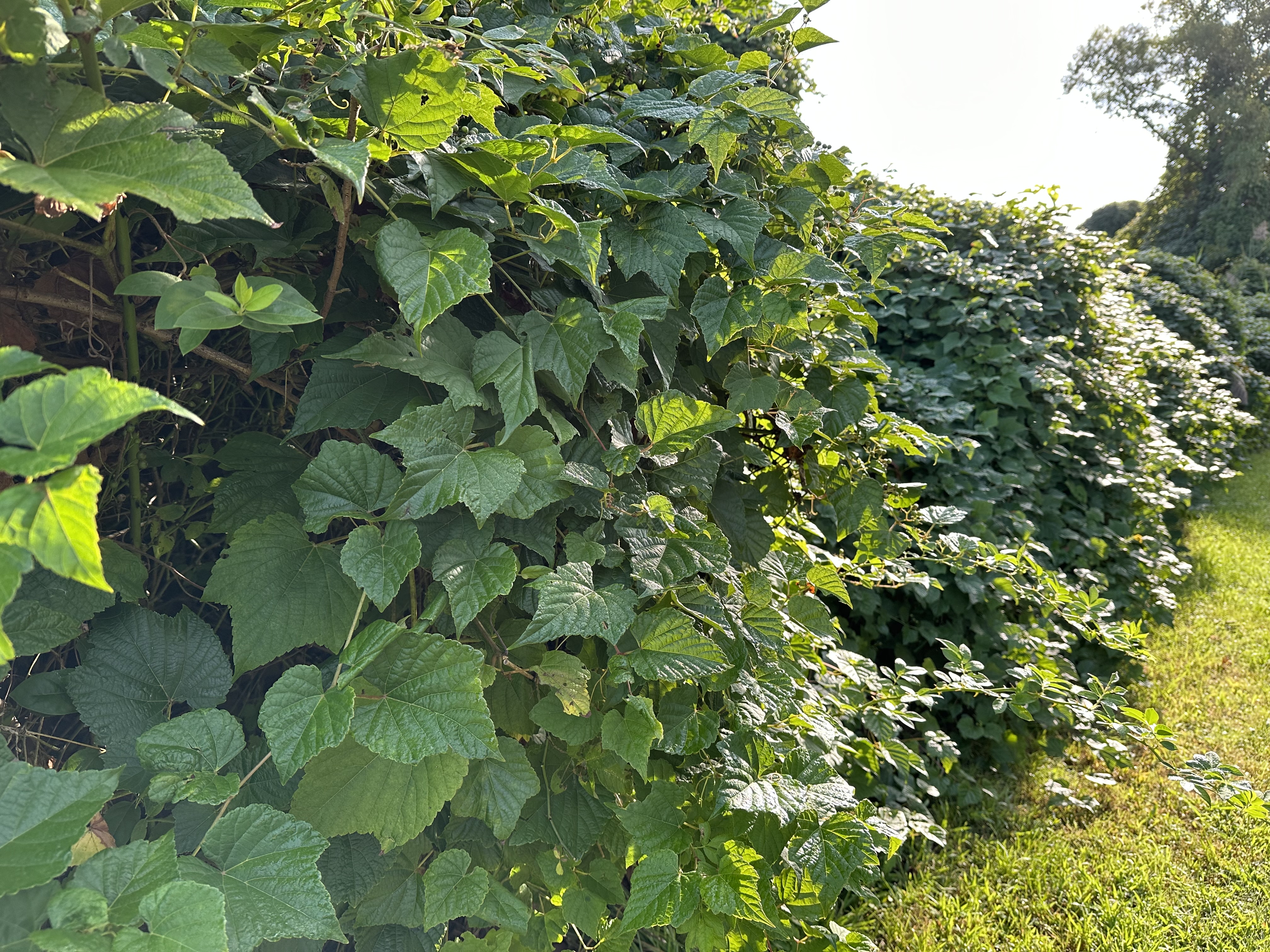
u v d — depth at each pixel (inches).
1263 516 279.6
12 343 43.0
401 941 44.4
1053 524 172.7
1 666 35.8
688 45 66.9
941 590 133.9
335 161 32.4
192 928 27.8
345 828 38.7
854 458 78.5
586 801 49.3
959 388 171.2
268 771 41.1
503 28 49.2
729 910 43.8
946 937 101.8
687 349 64.7
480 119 39.3
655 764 52.6
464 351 44.6
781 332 64.6
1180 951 102.2
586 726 46.8
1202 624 196.5
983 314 174.1
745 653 53.5
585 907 47.2
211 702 41.0
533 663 48.9
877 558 97.9
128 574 41.1
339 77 37.6
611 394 52.8
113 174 27.6
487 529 44.0
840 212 77.5
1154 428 222.2
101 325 47.2
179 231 41.4
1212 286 468.1
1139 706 159.0
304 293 45.5
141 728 39.4
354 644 37.1
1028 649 121.3
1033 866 114.7
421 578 47.4
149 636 40.6
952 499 150.4
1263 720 154.9
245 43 37.9
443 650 38.5
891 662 141.6
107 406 23.7
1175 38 989.2
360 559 38.1
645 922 42.9
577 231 41.7
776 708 57.8
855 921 101.9
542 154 43.4
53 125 28.3
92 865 28.6
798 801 49.2
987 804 128.6
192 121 30.4
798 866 51.0
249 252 46.7
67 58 33.8
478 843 47.4
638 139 60.7
